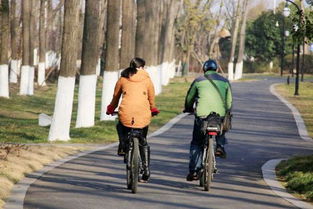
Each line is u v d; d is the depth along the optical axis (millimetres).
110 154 37156
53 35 170625
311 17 31250
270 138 48094
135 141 23750
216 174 29703
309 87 122625
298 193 25078
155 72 101312
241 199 23219
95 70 54781
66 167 30703
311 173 27000
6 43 86938
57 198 22469
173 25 160375
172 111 72375
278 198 23703
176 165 32594
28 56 100625
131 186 23891
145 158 24453
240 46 173875
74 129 52250
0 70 87438
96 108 84000
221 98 24844
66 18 45531
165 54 133000
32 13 103250
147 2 85688
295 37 31469
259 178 28797
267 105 81000
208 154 24453
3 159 28578
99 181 26641
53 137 45750
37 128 55656
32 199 22172
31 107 84125
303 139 48000
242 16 185375
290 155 38156
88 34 54031
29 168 28922
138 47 74812
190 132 52844
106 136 49250
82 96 54594
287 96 98938
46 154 33812
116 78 60375
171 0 127062
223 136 25406
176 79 157250
